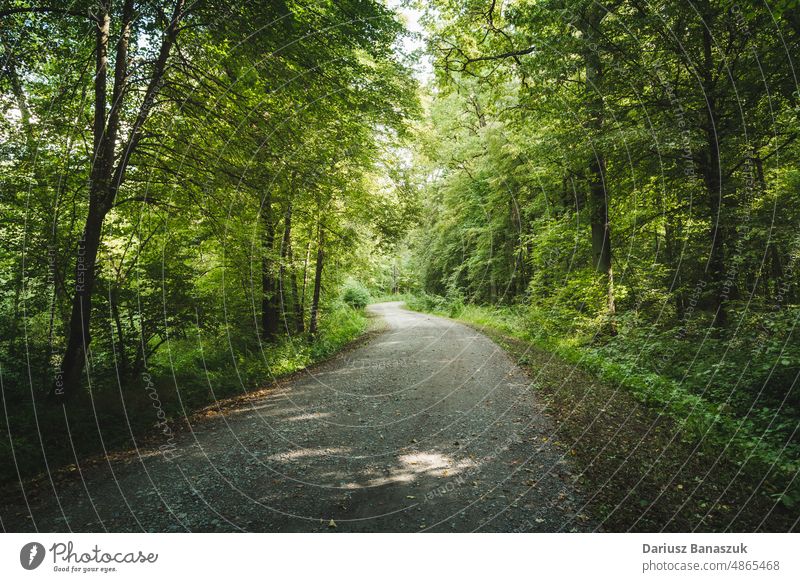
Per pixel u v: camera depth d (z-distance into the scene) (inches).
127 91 293.7
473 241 1047.0
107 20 263.7
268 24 287.0
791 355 224.8
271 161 327.6
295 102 348.2
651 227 495.2
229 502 158.6
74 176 293.1
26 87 289.0
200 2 282.2
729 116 331.6
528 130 510.3
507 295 929.5
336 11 325.7
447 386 328.8
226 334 451.2
